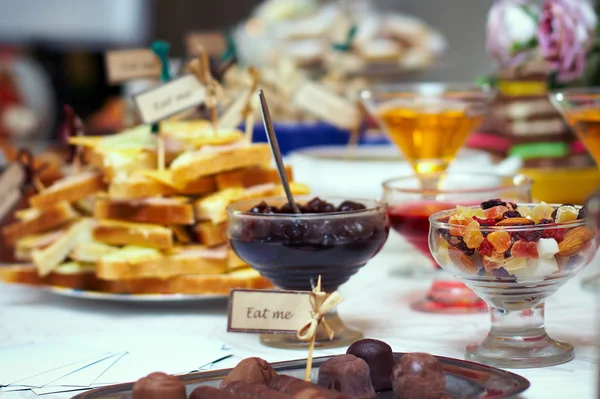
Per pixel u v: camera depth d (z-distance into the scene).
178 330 0.99
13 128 2.81
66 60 3.54
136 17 3.79
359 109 1.39
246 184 1.07
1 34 3.72
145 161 1.06
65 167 1.35
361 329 0.98
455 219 0.86
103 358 0.91
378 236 0.93
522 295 0.85
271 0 2.22
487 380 0.78
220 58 1.29
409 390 0.77
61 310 1.08
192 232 1.07
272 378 0.79
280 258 0.91
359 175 1.40
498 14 1.33
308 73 1.93
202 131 1.13
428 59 1.99
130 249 1.05
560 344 0.89
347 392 0.77
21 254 1.15
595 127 1.05
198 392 0.77
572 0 1.24
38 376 0.87
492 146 1.44
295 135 1.78
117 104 2.03
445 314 1.01
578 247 0.83
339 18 2.01
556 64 1.24
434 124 1.20
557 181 1.27
